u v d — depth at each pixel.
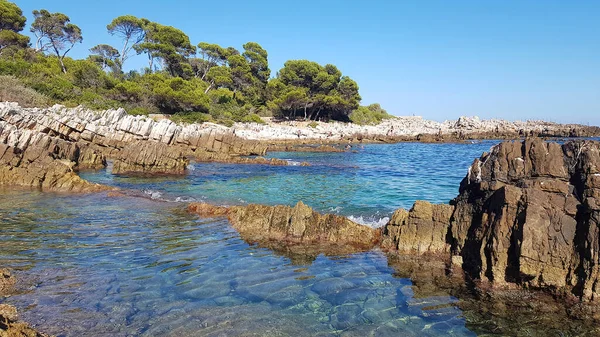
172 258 10.42
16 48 64.88
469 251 9.77
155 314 7.36
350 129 81.12
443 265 9.88
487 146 61.81
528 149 9.94
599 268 7.57
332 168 33.09
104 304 7.68
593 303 7.52
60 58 73.31
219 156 37.88
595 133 70.31
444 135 75.25
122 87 63.16
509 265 8.62
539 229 8.27
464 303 7.96
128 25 90.00
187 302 7.89
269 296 8.26
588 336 6.74
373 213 15.77
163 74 78.69
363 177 27.48
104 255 10.56
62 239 11.93
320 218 12.42
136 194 19.48
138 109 59.69
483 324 7.16
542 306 7.73
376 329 6.99
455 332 6.91
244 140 44.38
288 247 11.42
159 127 40.16
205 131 44.78
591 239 7.76
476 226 9.77
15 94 45.84
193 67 93.38
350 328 7.02
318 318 7.35
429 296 8.29
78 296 8.02
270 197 19.53
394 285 8.83
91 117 38.69
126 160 28.42
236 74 89.50
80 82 64.19
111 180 24.75
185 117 63.44
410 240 10.95
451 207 10.81
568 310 7.54
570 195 8.62
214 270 9.65
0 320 5.52
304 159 41.66
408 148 57.94
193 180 25.39
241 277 9.24
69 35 79.00
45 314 7.21
